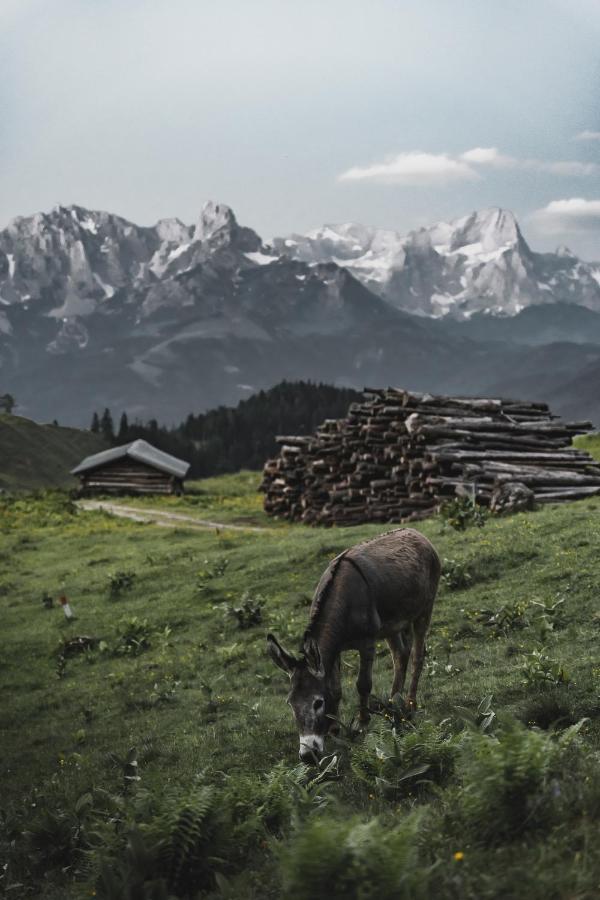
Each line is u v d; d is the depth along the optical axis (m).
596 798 6.24
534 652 12.43
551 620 15.47
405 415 38.28
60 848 9.72
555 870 5.28
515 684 12.27
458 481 32.66
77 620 26.70
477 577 19.92
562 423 38.03
